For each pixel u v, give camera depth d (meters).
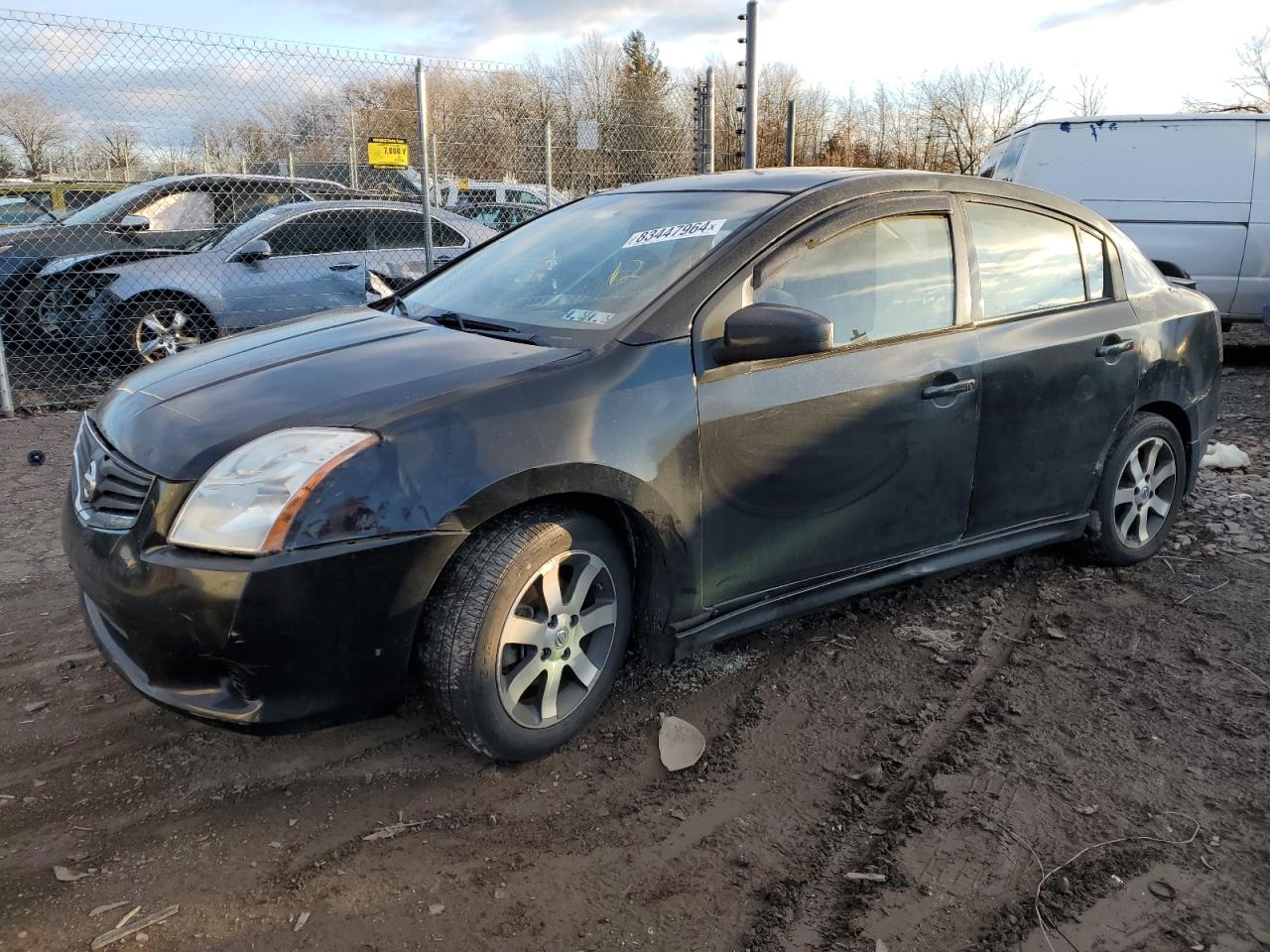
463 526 2.32
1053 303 3.62
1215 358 4.25
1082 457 3.71
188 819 2.40
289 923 2.06
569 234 3.51
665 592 2.78
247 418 2.38
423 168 7.95
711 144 11.07
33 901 2.10
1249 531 4.52
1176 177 8.77
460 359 2.65
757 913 2.12
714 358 2.73
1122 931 2.08
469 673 2.39
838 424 2.95
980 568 4.05
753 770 2.65
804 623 3.53
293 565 2.14
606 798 2.51
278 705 2.25
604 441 2.51
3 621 3.48
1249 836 2.39
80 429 2.84
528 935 2.04
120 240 7.90
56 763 2.62
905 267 3.19
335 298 8.05
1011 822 2.43
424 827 2.39
